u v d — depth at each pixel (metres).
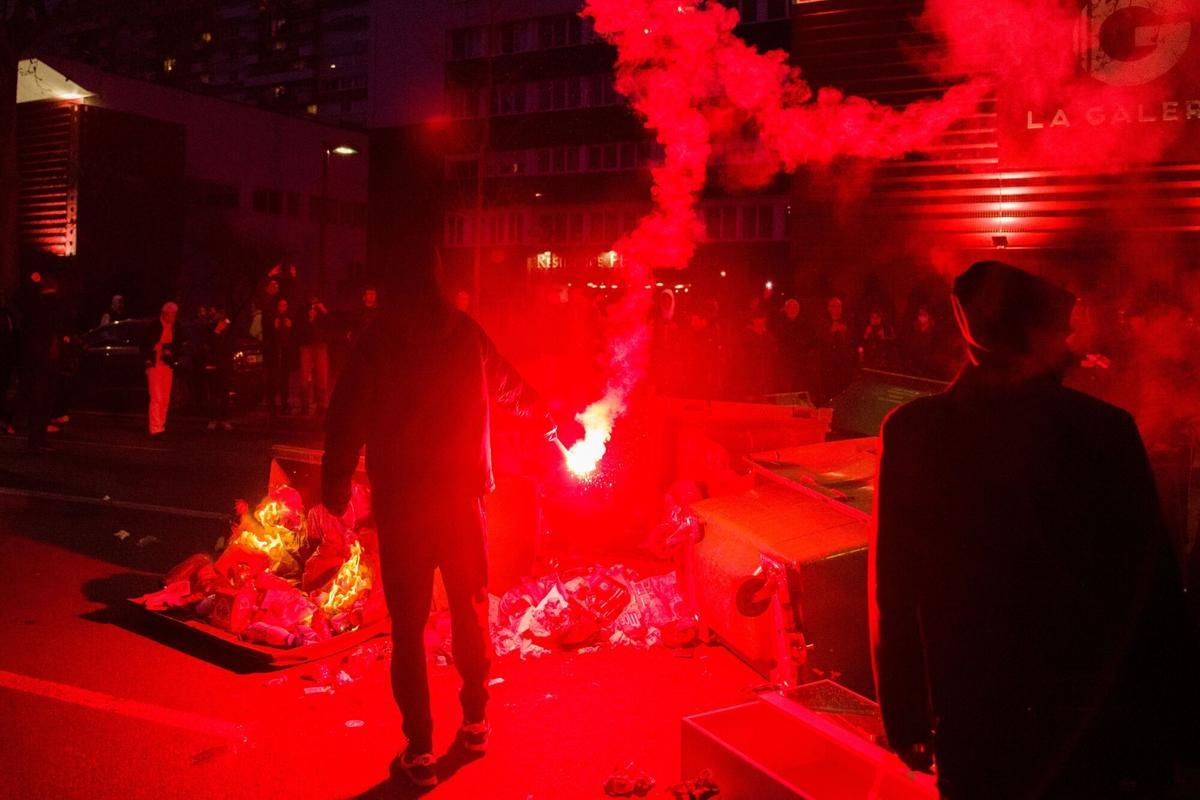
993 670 1.78
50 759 3.44
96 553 6.47
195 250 42.94
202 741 3.61
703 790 3.01
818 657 3.84
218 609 4.75
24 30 26.48
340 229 53.81
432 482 3.33
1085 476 1.76
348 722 3.79
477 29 49.72
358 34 109.88
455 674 4.37
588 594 5.01
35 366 11.11
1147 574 1.71
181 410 17.31
